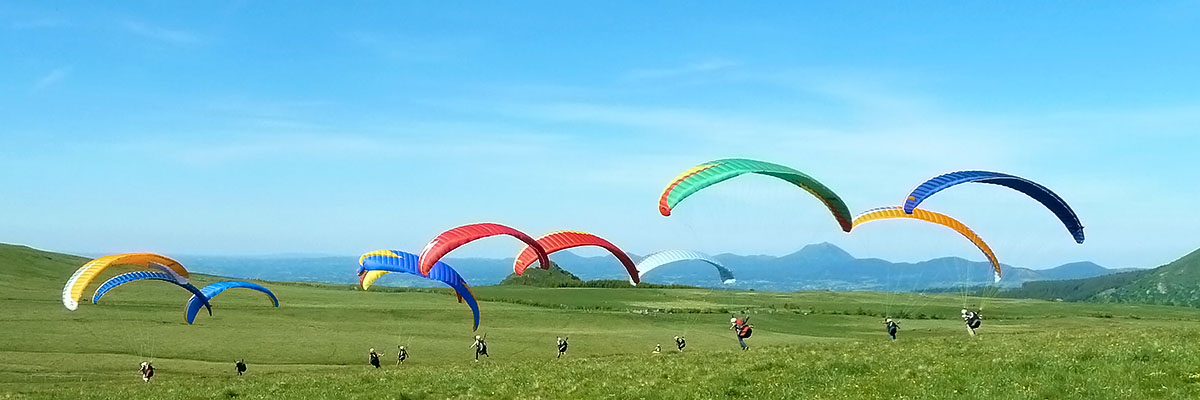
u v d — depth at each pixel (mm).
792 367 21688
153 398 28141
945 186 31719
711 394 18406
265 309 81250
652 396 18828
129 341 58406
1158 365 18031
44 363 47562
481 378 26328
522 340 66125
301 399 24641
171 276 45312
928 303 118938
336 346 60500
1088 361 19234
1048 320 90812
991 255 38562
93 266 42906
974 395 16344
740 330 37312
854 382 18672
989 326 81875
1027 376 17812
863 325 84812
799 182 32812
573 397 19906
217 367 49562
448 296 111000
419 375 29828
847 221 34969
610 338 67938
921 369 19578
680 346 58031
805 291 147750
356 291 118375
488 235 34375
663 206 31500
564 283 153500
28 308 73125
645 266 39812
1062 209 35500
